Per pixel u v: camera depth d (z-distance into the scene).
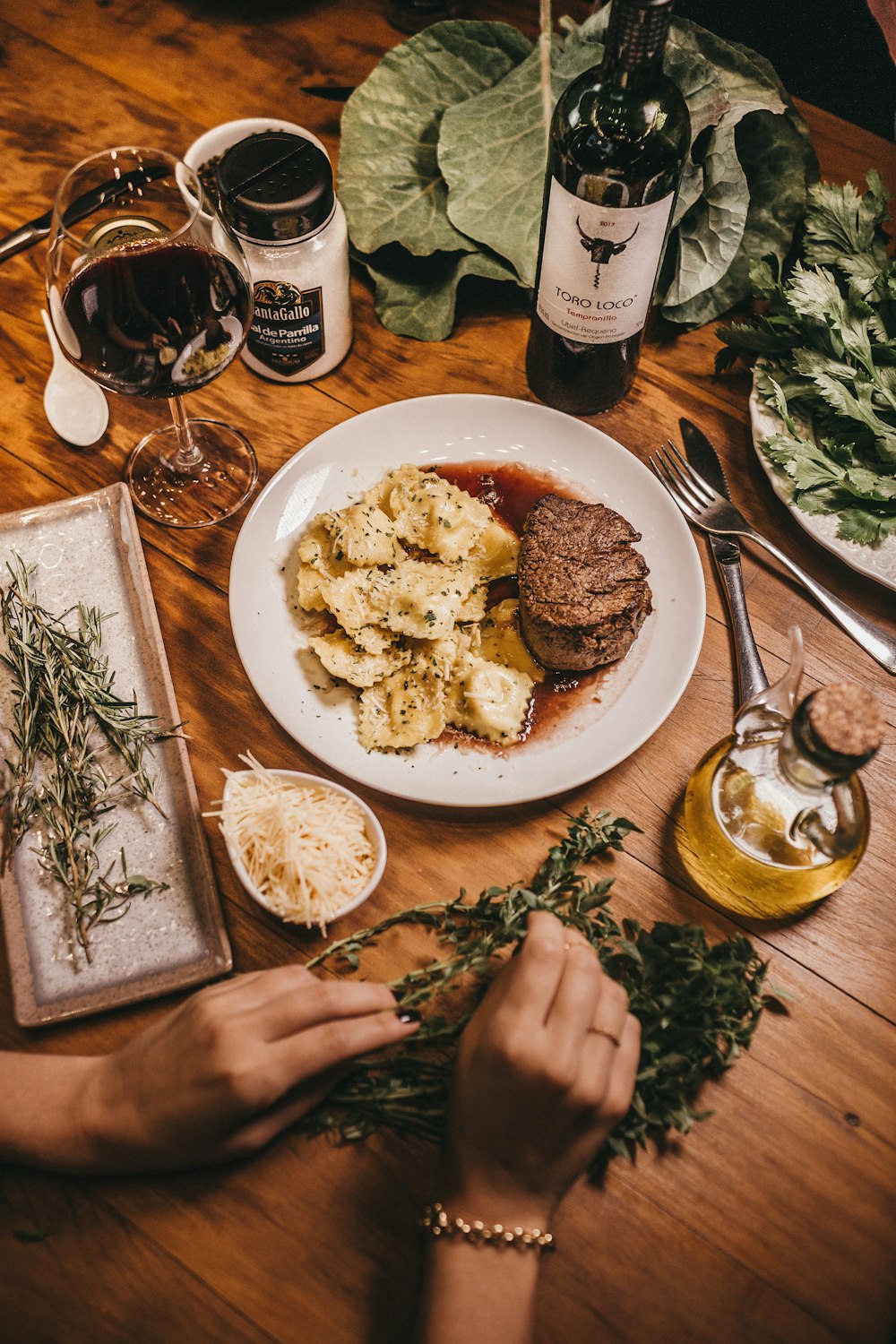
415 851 1.26
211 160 1.53
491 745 1.31
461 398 1.48
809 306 1.38
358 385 1.57
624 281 1.28
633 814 1.29
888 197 1.48
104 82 1.74
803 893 1.19
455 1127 1.03
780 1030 1.17
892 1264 1.07
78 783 1.22
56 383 1.48
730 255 1.52
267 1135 1.05
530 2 1.80
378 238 1.55
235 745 1.32
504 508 1.50
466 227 1.51
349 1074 1.10
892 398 1.37
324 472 1.47
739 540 1.46
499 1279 0.98
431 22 1.78
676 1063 1.08
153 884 1.18
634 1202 1.09
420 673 1.33
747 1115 1.13
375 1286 1.04
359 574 1.37
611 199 1.20
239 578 1.37
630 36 1.08
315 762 1.31
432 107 1.58
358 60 1.78
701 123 1.44
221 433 1.53
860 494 1.34
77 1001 1.13
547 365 1.49
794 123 1.56
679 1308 1.05
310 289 1.40
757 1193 1.10
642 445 1.54
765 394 1.44
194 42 1.77
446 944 1.21
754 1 2.47
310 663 1.36
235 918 1.21
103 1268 1.04
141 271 1.16
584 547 1.34
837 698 0.99
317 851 1.17
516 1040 0.99
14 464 1.49
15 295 1.59
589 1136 1.01
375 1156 1.10
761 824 1.16
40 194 1.66
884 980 1.20
